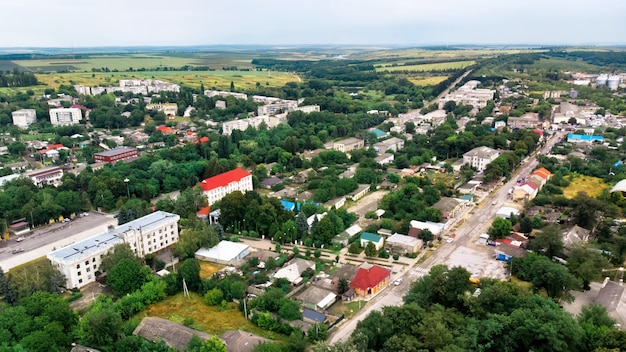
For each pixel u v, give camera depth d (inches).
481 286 6131.9
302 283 6761.8
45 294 5812.0
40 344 4977.9
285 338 5502.0
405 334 4872.0
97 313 5452.8
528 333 4680.1
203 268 7357.3
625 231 7869.1
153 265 7342.5
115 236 7495.1
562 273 5792.3
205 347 4832.7
